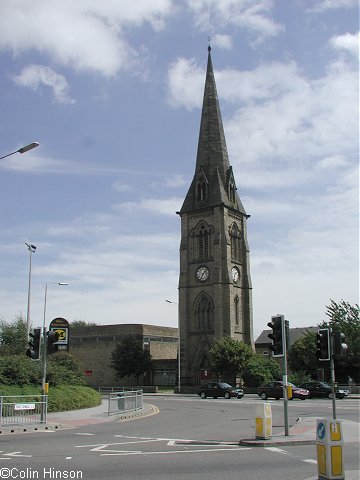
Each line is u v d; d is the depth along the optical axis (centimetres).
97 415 3444
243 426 2855
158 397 6662
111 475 1385
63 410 3747
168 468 1495
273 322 2277
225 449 1897
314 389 5900
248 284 9250
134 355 9062
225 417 3491
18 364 3766
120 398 3634
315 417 3250
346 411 3791
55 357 5156
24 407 2792
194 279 9131
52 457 1688
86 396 4166
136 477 1359
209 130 9819
